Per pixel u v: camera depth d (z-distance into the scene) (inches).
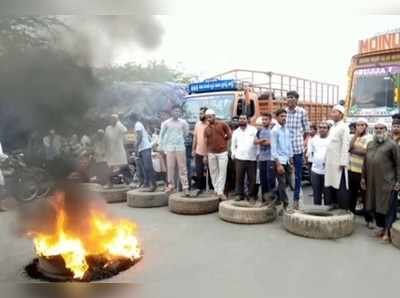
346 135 207.9
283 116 225.0
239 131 255.6
